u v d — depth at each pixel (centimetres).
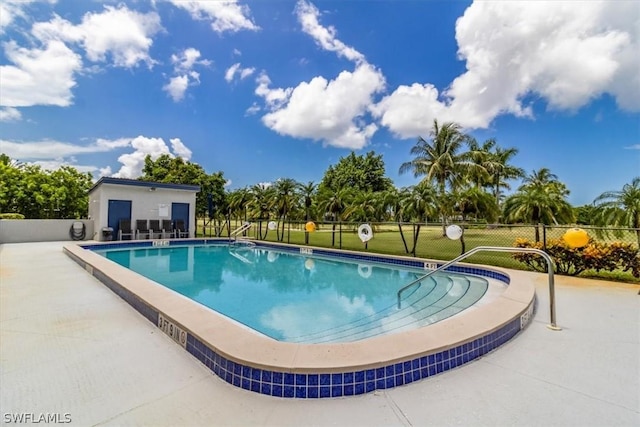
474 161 2570
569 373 240
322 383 211
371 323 452
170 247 1327
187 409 196
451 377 235
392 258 905
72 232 1390
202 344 258
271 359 221
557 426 179
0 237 1248
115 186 1380
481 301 537
